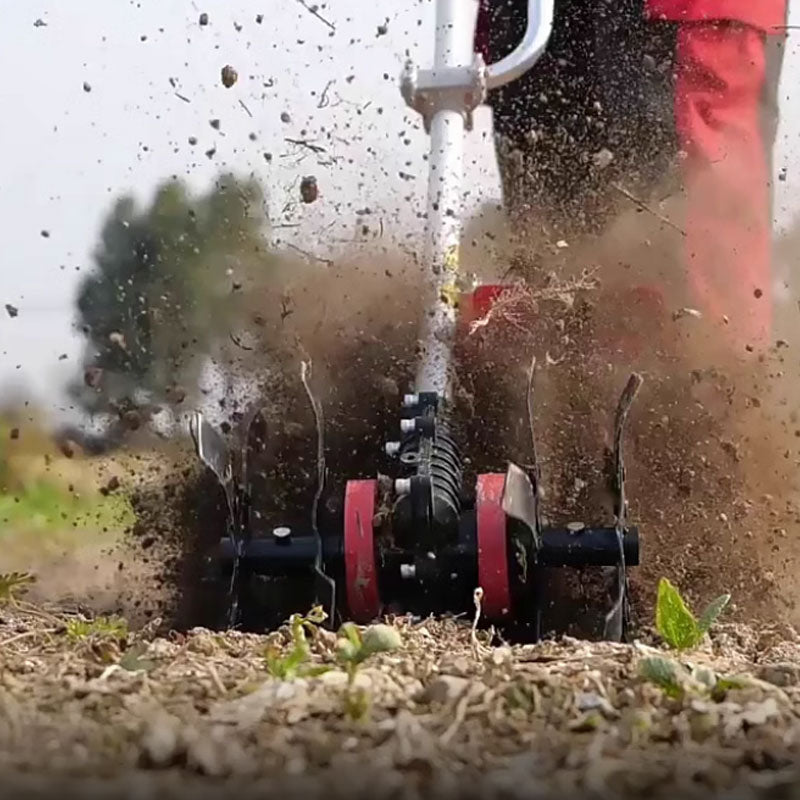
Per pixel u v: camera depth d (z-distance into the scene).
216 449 4.04
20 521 7.81
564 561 3.97
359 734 2.33
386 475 4.41
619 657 3.12
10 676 2.92
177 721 2.36
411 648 3.33
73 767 2.11
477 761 2.18
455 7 5.32
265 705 2.52
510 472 3.74
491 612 3.93
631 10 5.48
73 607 4.83
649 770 2.14
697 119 5.27
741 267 5.12
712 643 3.72
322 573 4.01
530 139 5.50
